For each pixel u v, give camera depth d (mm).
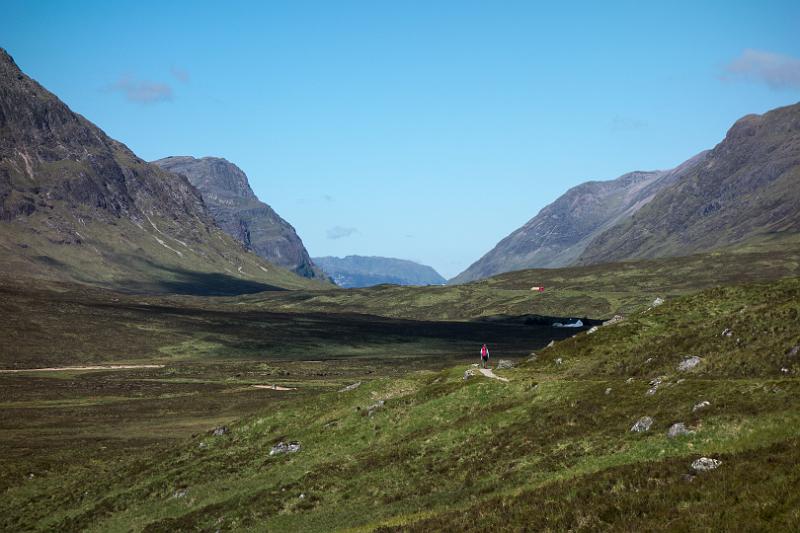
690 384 41562
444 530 30281
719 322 59156
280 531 42406
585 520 26312
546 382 52500
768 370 46781
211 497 52062
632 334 66625
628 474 29891
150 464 64688
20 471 70938
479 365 71562
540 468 37531
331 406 64250
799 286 65375
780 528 21297
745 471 26359
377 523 36938
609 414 42156
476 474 40781
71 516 56625
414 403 57719
